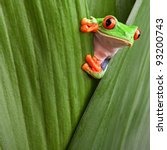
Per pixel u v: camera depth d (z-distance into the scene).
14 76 0.21
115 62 0.23
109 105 0.23
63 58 0.22
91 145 0.24
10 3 0.20
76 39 0.22
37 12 0.20
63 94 0.22
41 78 0.22
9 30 0.20
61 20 0.21
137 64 0.23
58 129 0.23
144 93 0.24
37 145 0.23
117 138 0.24
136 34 0.22
